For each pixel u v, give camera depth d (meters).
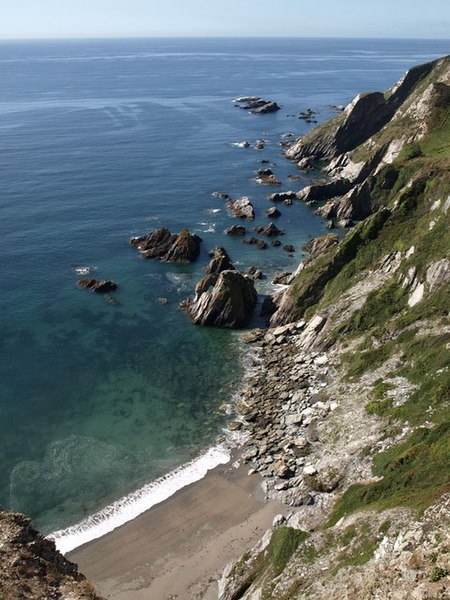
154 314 84.75
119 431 61.28
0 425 61.91
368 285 76.31
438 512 30.98
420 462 42.56
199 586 42.81
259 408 63.69
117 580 43.72
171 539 47.38
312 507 46.69
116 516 50.19
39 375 70.25
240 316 81.31
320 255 90.88
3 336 77.81
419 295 67.81
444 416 48.16
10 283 92.00
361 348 67.00
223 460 56.41
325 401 62.09
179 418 63.19
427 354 57.94
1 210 122.00
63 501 52.09
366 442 51.72
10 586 28.86
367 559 32.22
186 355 74.94
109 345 76.88
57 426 62.00
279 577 36.66
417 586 26.28
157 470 55.59
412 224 80.75
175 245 102.00
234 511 49.78
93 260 101.19
